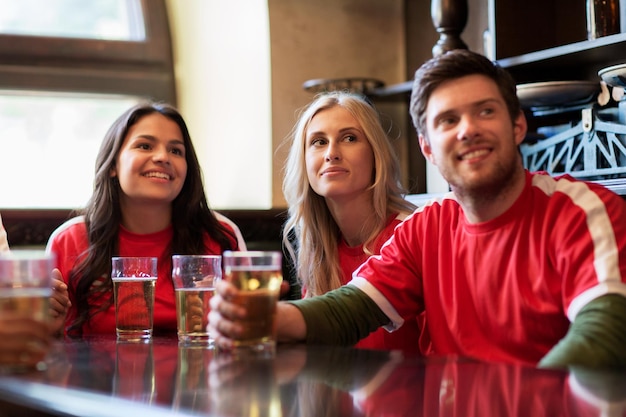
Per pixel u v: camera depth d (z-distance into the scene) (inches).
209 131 148.5
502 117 61.9
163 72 154.4
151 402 39.8
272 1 133.8
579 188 61.7
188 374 48.2
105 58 149.9
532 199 63.4
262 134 134.9
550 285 60.5
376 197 86.8
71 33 148.6
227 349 56.1
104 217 90.6
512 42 112.3
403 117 142.6
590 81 103.5
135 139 90.4
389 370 49.2
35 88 145.6
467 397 40.7
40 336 50.2
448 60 62.6
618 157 97.6
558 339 61.0
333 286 89.3
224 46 143.1
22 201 147.2
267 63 133.6
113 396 41.5
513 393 41.1
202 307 64.9
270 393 42.1
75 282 88.6
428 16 137.3
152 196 89.3
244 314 55.0
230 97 142.4
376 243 85.7
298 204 91.2
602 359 50.9
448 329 67.6
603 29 101.0
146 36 152.6
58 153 149.7
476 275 65.2
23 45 144.9
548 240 60.9
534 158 108.6
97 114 152.4
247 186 138.3
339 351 57.7
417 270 70.6
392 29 142.0
